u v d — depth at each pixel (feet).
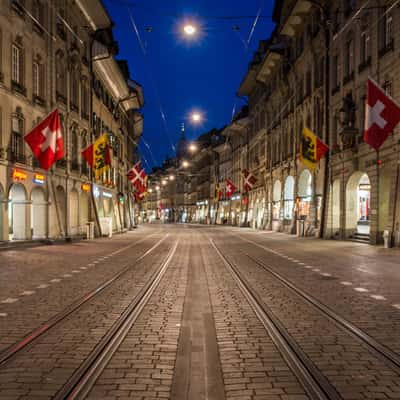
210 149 282.77
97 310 25.22
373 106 58.34
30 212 76.38
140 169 143.84
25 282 35.40
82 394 13.34
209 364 16.17
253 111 184.03
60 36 90.17
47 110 83.05
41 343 18.69
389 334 19.88
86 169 107.34
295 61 121.29
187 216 377.30
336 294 29.78
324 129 98.99
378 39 74.23
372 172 75.36
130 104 169.68
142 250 69.26
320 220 98.22
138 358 16.81
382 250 64.34
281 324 21.86
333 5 95.86
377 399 12.94
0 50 67.05
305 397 13.16
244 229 169.58
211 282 35.83
